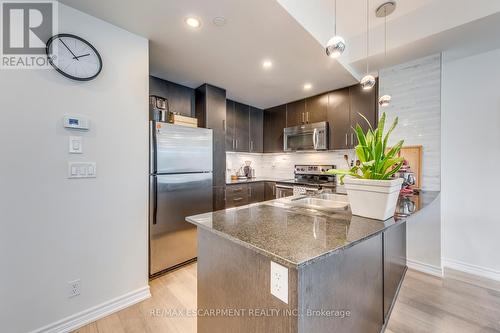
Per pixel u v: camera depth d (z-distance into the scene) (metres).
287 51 2.11
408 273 2.26
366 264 1.20
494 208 2.15
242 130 3.90
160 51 2.11
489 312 1.66
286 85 3.01
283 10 1.56
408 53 2.22
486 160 2.18
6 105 1.27
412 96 2.36
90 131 1.56
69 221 1.48
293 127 3.65
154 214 2.13
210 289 1.17
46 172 1.39
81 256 1.53
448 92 2.37
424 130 2.29
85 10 1.52
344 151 3.40
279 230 0.98
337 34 2.24
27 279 1.33
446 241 2.39
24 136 1.32
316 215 1.25
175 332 1.48
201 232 1.24
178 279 2.14
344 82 2.89
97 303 1.60
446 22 1.82
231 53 2.14
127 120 1.75
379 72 2.60
